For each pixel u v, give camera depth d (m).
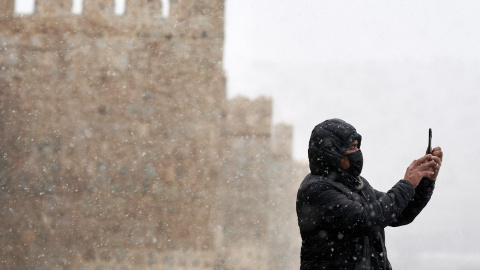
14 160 33.38
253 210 55.31
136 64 34.22
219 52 34.41
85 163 33.44
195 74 34.22
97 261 32.81
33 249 32.75
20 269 32.53
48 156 33.47
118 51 34.25
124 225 33.03
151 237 33.00
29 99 33.84
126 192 33.38
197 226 33.19
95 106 33.94
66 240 32.91
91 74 34.09
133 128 33.88
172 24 34.41
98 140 33.69
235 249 53.47
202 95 34.09
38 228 32.91
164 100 34.09
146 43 34.34
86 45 34.25
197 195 33.44
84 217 33.03
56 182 33.25
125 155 33.56
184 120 33.97
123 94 34.06
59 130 33.66
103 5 34.34
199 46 34.41
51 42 34.19
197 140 33.88
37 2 34.22
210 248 33.09
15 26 34.12
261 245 54.34
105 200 33.22
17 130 33.44
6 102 33.75
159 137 33.84
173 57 34.34
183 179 33.56
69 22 34.28
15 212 32.84
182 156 33.72
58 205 33.09
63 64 34.16
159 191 33.41
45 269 32.66
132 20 34.41
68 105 33.84
